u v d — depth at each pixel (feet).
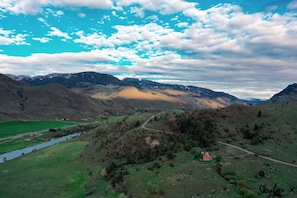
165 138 365.61
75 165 339.36
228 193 223.10
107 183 271.28
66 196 247.09
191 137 377.71
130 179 265.34
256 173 264.72
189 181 245.86
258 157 311.47
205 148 345.31
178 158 312.91
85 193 253.65
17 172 312.29
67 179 289.94
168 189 237.45
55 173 309.22
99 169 316.40
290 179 254.88
